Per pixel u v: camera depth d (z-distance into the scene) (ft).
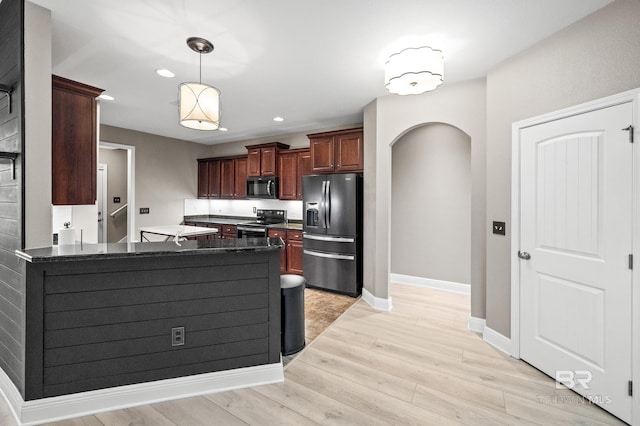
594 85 6.01
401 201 14.39
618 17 5.64
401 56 7.33
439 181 13.50
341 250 12.93
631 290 5.41
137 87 10.29
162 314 6.13
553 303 6.79
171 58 8.18
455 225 13.20
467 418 5.55
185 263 6.26
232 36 7.06
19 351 5.63
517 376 6.90
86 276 5.67
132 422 5.44
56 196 6.66
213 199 20.57
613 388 5.64
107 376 5.82
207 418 5.55
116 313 5.85
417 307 11.34
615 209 5.63
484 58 7.91
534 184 7.20
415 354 7.90
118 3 5.86
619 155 5.57
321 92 10.63
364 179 12.08
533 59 7.24
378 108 11.00
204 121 7.20
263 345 6.79
